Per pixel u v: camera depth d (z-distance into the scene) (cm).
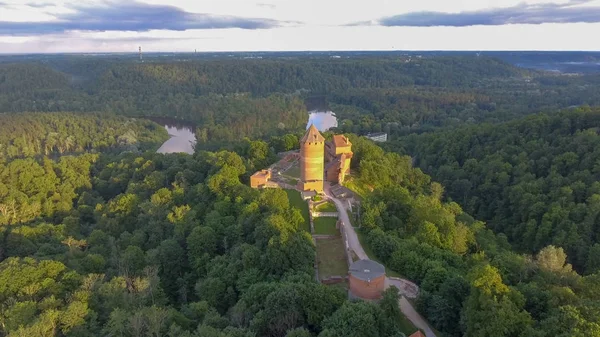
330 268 7988
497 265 7275
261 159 13525
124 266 8656
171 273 9038
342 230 9094
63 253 9388
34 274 7512
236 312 6462
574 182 12356
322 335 5356
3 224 11481
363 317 5500
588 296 5688
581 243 10312
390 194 10375
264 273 7631
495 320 5019
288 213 9106
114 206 11925
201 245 9100
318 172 11006
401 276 7619
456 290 6388
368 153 13200
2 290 7181
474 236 10181
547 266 7225
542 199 12312
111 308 6819
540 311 5559
